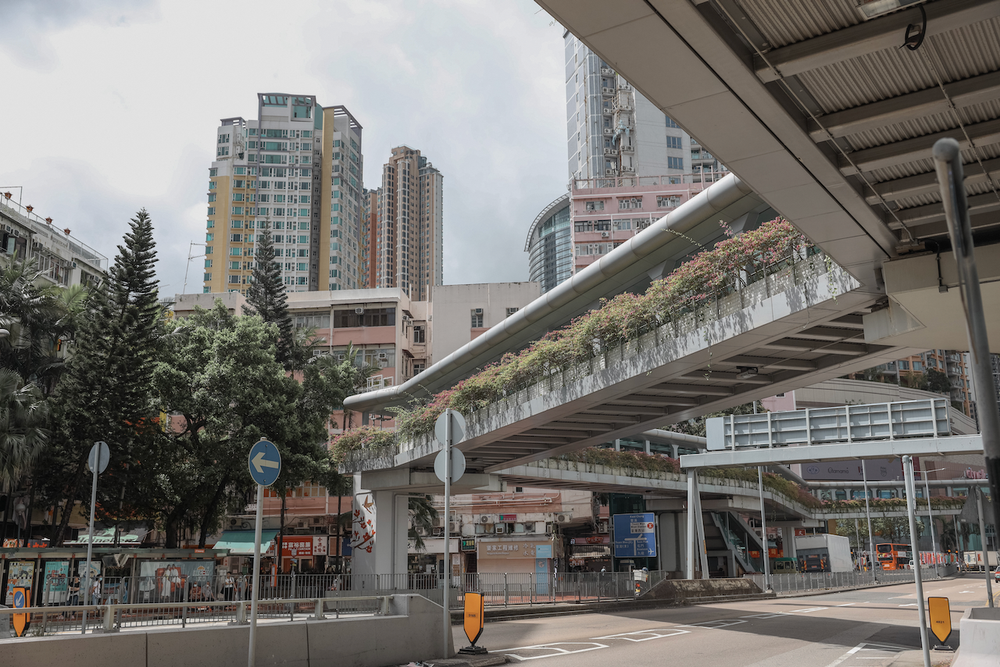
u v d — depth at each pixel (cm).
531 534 5091
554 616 2942
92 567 2591
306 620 1238
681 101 839
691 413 2561
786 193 1061
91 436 3666
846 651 1622
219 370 3875
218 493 4138
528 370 2577
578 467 4328
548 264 14750
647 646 1730
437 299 6738
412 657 1347
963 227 493
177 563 2791
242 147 16188
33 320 3903
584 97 13100
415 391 4688
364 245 17975
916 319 1415
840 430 3525
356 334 6781
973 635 1051
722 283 1864
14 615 1107
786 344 1920
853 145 983
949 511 8775
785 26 752
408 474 3541
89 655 993
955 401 12469
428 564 5775
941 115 916
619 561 5962
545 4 698
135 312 3850
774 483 6206
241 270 15738
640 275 3152
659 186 9862
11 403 3206
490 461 3491
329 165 16562
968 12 705
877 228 1198
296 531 5975
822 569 7050
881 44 748
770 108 853
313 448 4253
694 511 4153
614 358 2203
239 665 1128
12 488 3556
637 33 731
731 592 4169
